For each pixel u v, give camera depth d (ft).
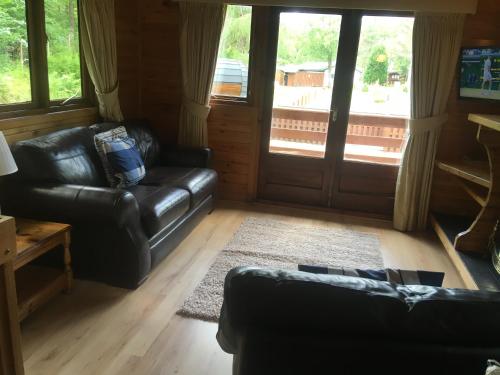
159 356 6.66
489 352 3.35
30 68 9.89
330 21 12.97
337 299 3.42
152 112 14.75
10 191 8.30
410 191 12.78
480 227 9.86
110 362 6.44
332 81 13.47
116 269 8.48
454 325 3.41
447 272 10.30
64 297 8.13
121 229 8.16
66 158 9.08
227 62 13.88
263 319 3.50
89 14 11.14
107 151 10.14
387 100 13.30
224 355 6.78
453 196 13.09
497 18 11.60
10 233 4.06
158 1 13.73
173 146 13.65
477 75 11.51
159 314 7.76
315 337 3.41
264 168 14.70
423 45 11.77
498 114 12.12
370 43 12.92
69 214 8.05
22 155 8.43
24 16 9.55
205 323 7.58
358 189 14.21
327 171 14.26
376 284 3.66
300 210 14.32
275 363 3.35
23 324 7.22
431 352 3.34
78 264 8.64
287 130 14.25
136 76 14.39
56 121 10.57
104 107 12.25
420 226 13.19
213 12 13.03
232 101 14.14
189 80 13.75
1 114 9.00
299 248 11.13
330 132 13.88
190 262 9.93
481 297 3.55
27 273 8.00
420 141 12.46
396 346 3.37
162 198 9.56
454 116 12.47
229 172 14.71
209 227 12.28
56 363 6.34
